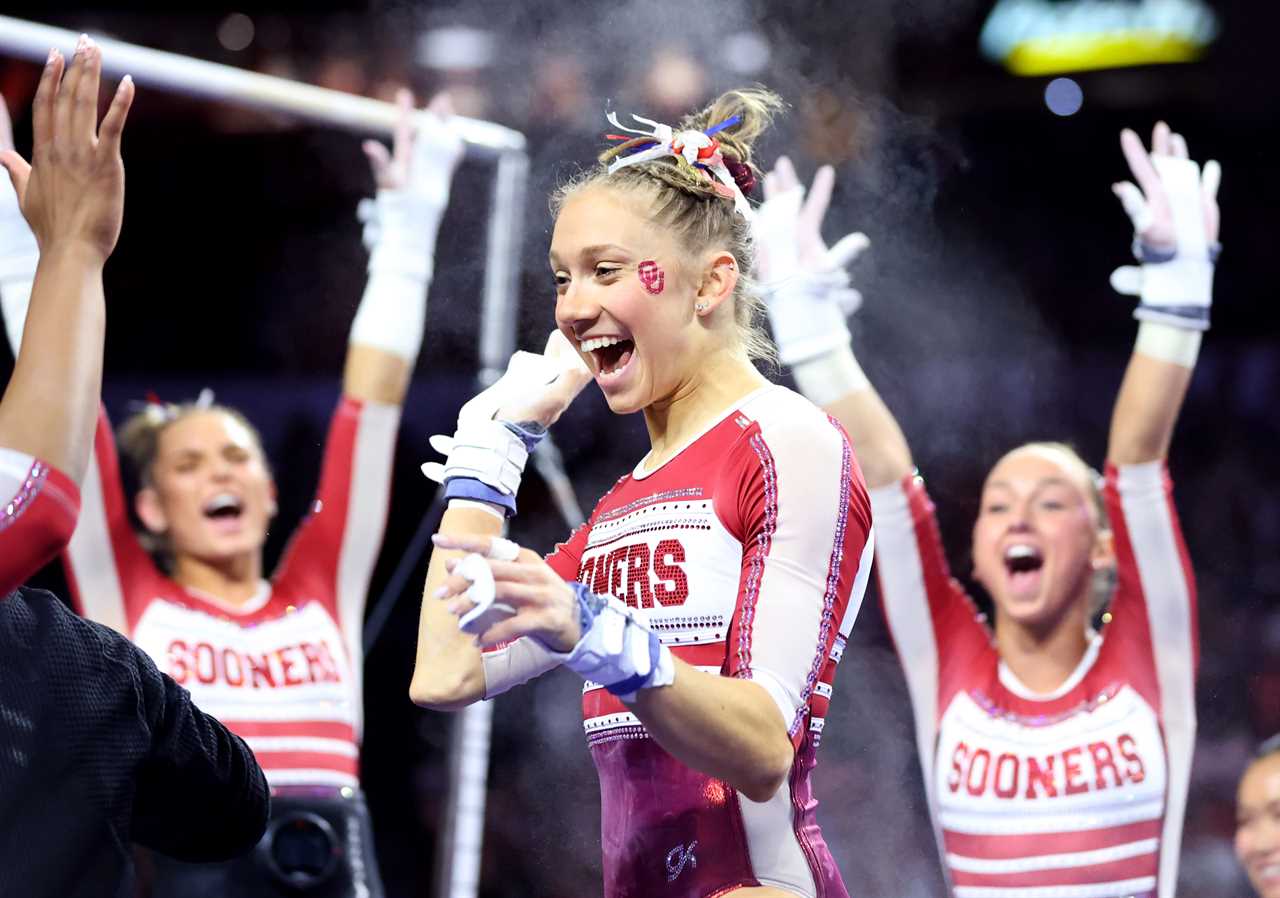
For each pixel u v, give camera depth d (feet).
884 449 44.21
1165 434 42.83
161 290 67.97
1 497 16.39
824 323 44.60
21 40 44.04
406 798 57.72
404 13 67.51
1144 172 44.09
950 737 43.39
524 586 16.02
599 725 20.52
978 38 65.05
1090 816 41.52
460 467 21.34
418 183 48.47
